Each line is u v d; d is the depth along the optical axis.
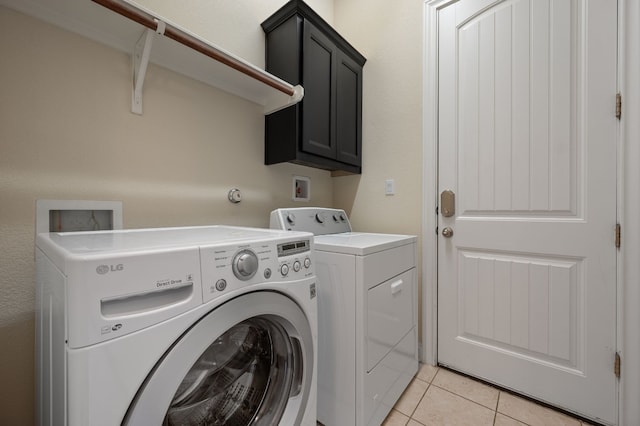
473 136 1.56
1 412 0.86
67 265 0.47
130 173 1.12
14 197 0.88
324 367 1.19
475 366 1.55
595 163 1.23
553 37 1.32
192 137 1.33
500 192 1.47
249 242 0.71
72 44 0.98
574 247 1.28
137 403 0.52
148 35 1.01
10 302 0.87
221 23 1.44
